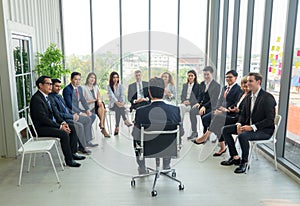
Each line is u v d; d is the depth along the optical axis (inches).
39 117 127.6
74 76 159.2
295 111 121.5
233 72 150.9
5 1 133.7
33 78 183.0
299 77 117.6
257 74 122.8
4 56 133.3
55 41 235.8
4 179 115.8
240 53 191.6
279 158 129.6
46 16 212.4
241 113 132.6
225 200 98.2
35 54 186.4
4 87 135.3
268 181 113.7
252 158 140.6
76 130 142.6
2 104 136.7
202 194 102.7
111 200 98.3
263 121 120.1
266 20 143.4
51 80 138.0
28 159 139.6
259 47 154.2
